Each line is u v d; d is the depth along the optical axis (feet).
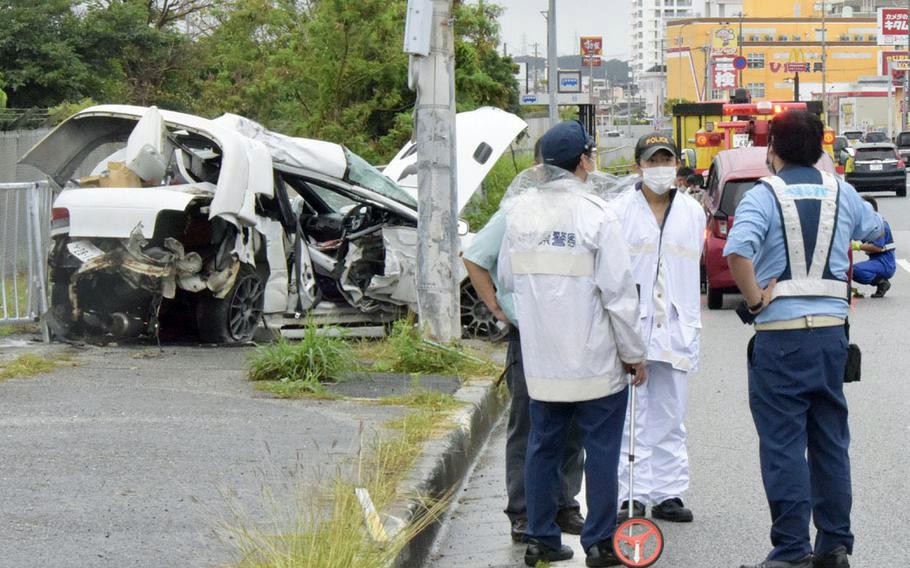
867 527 23.89
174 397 32.55
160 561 19.03
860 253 69.00
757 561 22.02
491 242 22.45
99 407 30.96
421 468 25.36
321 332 37.04
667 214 24.77
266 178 41.22
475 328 46.52
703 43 485.15
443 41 41.16
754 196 20.74
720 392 38.58
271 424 29.45
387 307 45.21
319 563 17.92
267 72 93.71
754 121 98.48
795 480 20.52
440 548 23.53
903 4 575.38
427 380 36.45
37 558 19.10
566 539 23.75
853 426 33.06
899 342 47.57
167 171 41.57
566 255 20.58
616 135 283.18
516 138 59.11
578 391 20.75
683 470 24.86
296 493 21.48
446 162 41.19
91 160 47.03
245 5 102.06
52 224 39.88
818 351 20.47
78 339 41.37
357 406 32.09
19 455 25.81
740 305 21.36
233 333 41.73
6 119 68.80
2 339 41.50
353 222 46.52
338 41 88.69
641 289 24.58
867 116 390.83
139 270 39.11
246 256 41.27
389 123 91.97
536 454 21.67
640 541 20.90
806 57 483.92
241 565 18.66
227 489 23.12
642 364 20.93
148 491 23.09
